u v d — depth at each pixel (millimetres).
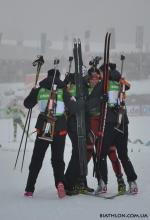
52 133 15039
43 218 12195
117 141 15641
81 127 15523
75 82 15703
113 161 15891
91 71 15836
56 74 15477
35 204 14023
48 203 14133
